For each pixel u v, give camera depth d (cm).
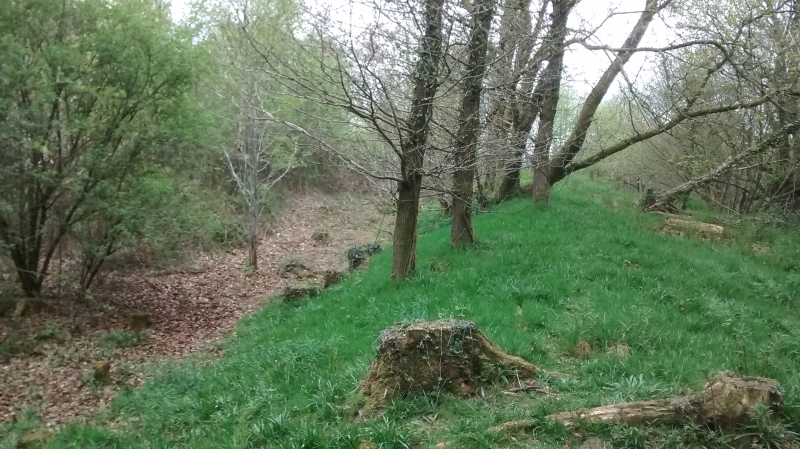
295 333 952
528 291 867
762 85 1255
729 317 798
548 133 1384
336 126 1191
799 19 1370
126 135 1216
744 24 1227
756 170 1692
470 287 938
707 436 411
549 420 446
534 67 1224
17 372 939
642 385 516
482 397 523
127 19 1213
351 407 541
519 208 1644
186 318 1307
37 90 1114
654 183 2258
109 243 1262
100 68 1226
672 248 1221
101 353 1038
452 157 1036
